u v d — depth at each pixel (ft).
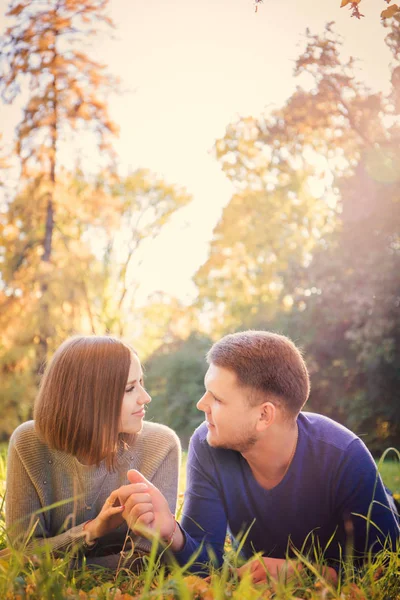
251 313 76.07
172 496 8.71
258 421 7.42
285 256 74.84
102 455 7.93
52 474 8.25
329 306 50.37
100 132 63.82
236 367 7.36
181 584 5.38
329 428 7.98
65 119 62.85
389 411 49.01
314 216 72.69
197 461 8.13
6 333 62.34
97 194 67.92
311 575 7.27
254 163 69.15
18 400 61.36
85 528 7.52
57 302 62.85
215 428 7.58
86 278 66.44
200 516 7.94
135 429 8.16
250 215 76.33
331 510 7.84
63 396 7.88
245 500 7.97
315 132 43.55
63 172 65.87
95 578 7.15
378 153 42.37
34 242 64.23
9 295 63.10
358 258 48.44
